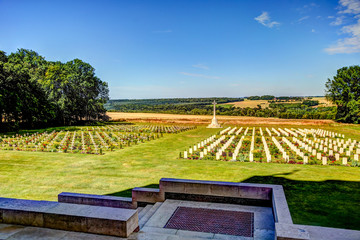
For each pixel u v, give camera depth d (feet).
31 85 174.91
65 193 34.32
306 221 26.96
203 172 56.34
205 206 30.19
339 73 214.69
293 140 111.96
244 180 48.29
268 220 25.88
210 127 195.21
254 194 30.07
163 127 193.26
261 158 71.87
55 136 132.67
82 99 225.56
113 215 20.85
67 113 214.07
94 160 72.54
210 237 22.39
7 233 20.71
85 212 21.39
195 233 23.16
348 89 206.18
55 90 208.85
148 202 33.01
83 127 195.31
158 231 23.76
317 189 39.19
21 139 118.11
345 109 213.05
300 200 33.73
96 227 20.59
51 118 195.42
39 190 46.26
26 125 179.73
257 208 29.35
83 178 53.78
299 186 41.22
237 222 25.61
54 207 22.45
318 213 29.14
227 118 269.64
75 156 78.48
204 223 25.49
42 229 21.43
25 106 165.99
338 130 168.76
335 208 30.71
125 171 59.36
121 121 259.39
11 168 63.05
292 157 74.28
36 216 21.77
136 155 80.38
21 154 81.41
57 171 59.88
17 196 43.11
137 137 130.21
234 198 30.83
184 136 136.26
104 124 231.30
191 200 32.19
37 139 117.91
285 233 16.74
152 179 52.26
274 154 80.02
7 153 83.15
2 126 155.53
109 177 54.39
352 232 17.08
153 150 90.43
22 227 21.77
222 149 87.25
